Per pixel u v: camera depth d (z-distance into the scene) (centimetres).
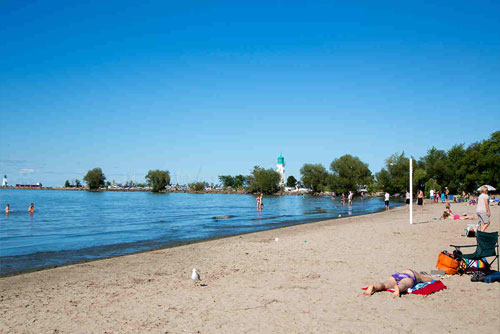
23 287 1031
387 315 679
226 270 1134
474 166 8169
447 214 2661
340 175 10644
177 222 3431
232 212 4856
